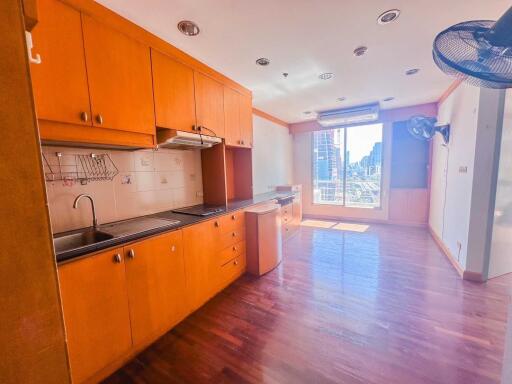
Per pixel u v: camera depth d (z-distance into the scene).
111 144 1.55
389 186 4.68
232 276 2.46
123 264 1.40
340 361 1.41
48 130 1.23
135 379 1.34
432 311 1.87
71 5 1.27
